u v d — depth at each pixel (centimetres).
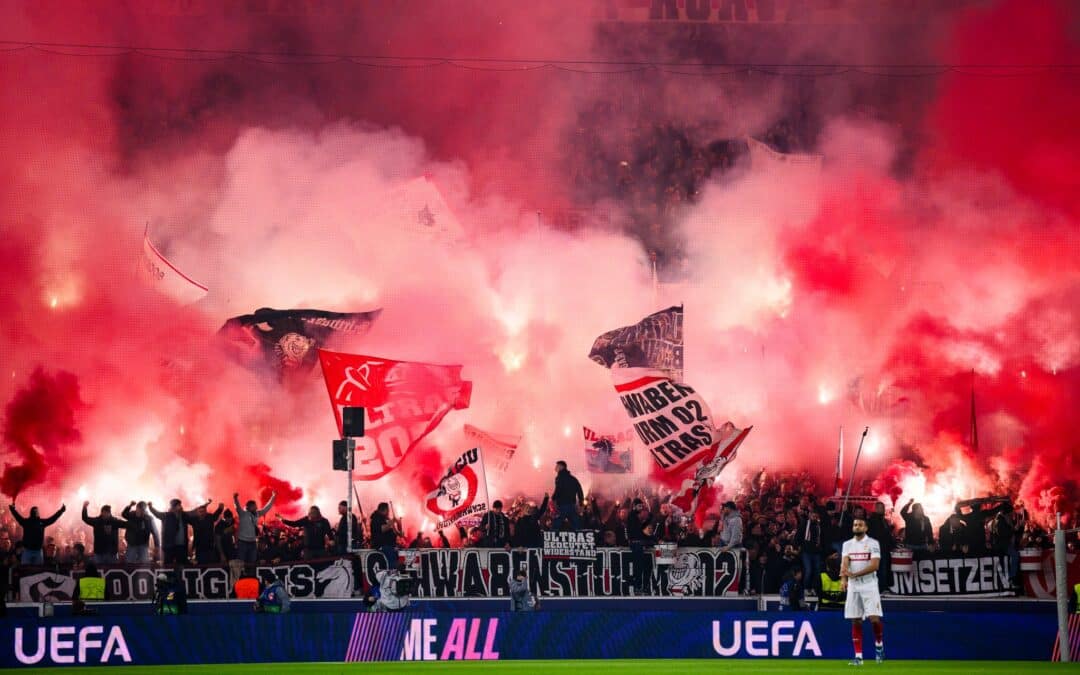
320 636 7500
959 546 9688
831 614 7494
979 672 6425
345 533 9694
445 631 7550
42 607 9100
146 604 9281
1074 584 9181
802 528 9388
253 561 9581
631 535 9881
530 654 7531
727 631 7525
